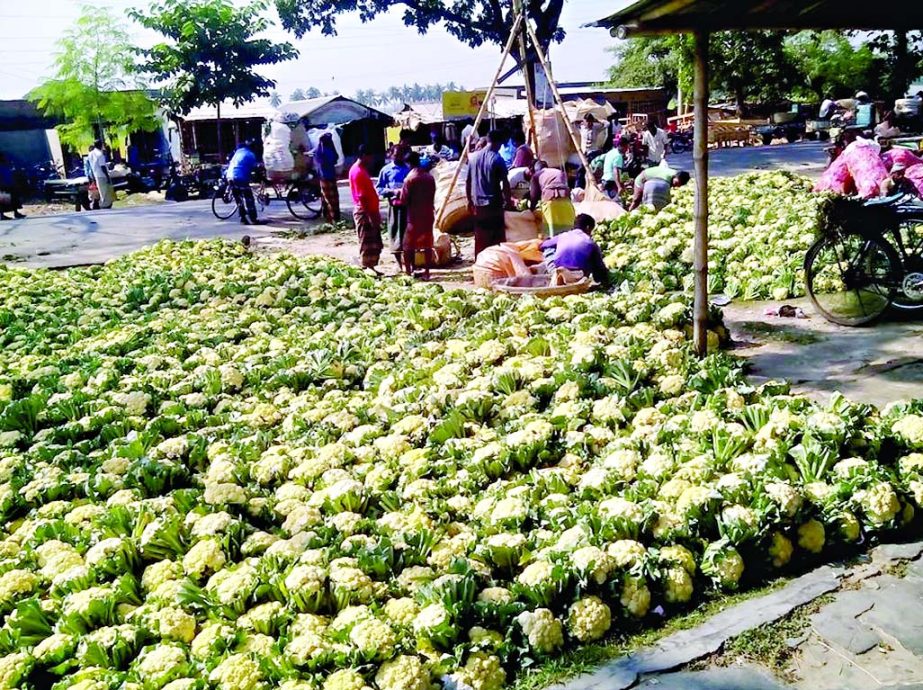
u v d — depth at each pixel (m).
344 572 4.25
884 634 3.79
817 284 9.62
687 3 5.04
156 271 12.66
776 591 4.19
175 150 41.66
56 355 9.05
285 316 10.11
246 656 3.71
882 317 8.77
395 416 6.50
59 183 30.97
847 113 28.44
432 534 4.62
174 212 23.52
